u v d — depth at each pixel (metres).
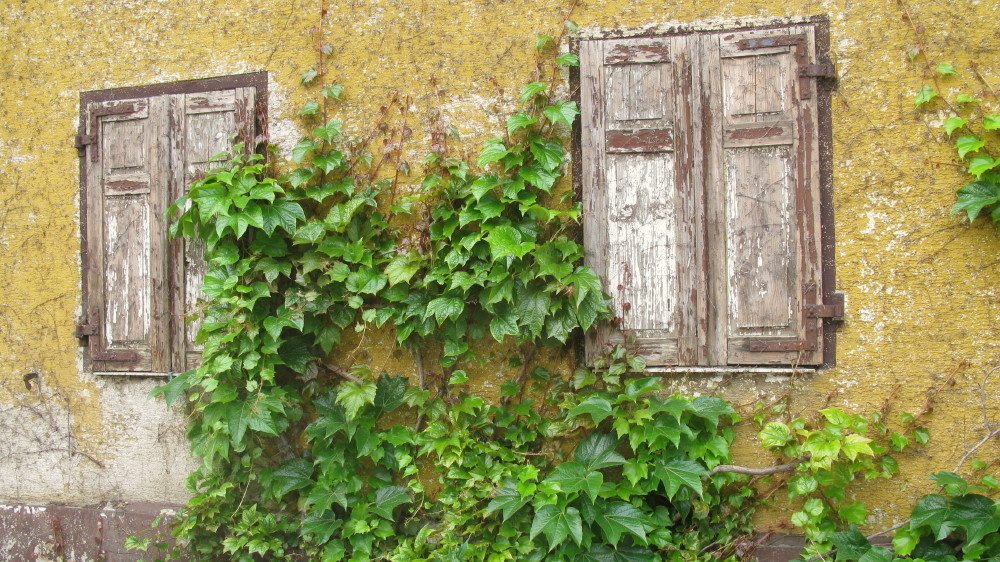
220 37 3.62
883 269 3.05
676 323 3.17
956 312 3.00
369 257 3.29
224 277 3.36
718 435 3.09
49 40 3.82
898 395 3.04
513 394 3.24
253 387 3.25
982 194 2.90
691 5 3.19
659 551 3.07
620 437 2.98
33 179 3.83
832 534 2.84
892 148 3.05
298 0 3.52
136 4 3.71
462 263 3.18
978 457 2.98
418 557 3.15
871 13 3.06
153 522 3.47
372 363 3.48
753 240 3.11
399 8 3.43
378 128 3.44
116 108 3.69
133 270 3.68
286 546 3.39
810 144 3.06
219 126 3.58
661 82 3.19
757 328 3.12
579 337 3.28
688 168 3.16
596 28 3.26
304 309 3.31
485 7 3.35
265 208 3.31
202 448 3.31
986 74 2.97
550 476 2.96
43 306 3.83
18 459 3.86
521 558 3.05
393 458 3.35
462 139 3.37
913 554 2.86
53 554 3.73
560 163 3.18
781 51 3.09
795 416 3.11
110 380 3.77
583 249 3.19
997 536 2.70
